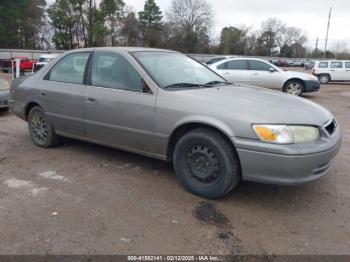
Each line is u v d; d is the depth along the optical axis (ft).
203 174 11.91
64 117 15.87
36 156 16.37
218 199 12.01
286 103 12.07
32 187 12.86
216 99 11.89
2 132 21.04
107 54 14.62
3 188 12.75
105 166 15.08
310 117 11.25
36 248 9.11
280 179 10.59
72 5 170.81
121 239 9.58
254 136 10.66
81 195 12.24
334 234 10.03
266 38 295.69
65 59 16.29
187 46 245.65
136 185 13.15
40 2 202.69
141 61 13.76
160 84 12.98
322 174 11.33
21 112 18.12
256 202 11.87
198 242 9.51
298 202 11.95
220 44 268.82
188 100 12.07
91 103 14.49
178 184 13.25
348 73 71.92
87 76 15.02
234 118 11.00
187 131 12.40
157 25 240.73
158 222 10.48
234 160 11.21
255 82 41.47
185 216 10.86
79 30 177.78
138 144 13.52
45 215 10.79
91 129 14.93
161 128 12.55
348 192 12.80
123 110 13.46
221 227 10.28
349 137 21.35
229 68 41.75
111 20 202.18
